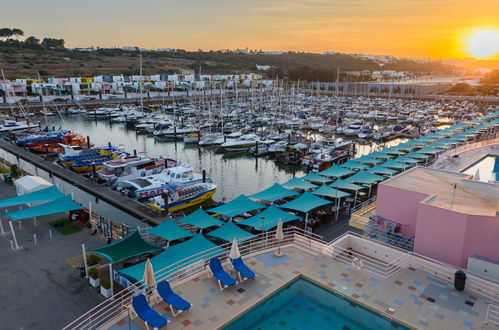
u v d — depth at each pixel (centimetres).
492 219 1662
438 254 1806
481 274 1659
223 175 5634
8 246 2677
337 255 1988
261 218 2870
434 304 1541
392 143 7969
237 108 11744
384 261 1952
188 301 1580
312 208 3041
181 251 2189
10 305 1981
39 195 3334
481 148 3978
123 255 2175
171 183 4259
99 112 11162
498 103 13375
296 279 1786
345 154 5972
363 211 2638
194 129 8431
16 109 11219
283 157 6178
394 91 17775
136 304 1461
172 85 16862
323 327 1470
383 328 1455
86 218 3112
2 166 4791
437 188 2159
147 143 7962
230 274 1802
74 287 2170
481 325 1403
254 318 1522
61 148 6225
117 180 4644
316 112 11388
